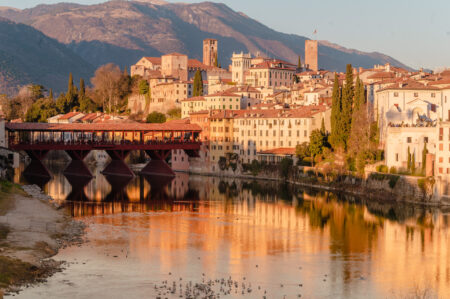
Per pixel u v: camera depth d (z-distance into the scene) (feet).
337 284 302.25
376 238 405.39
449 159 518.78
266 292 286.46
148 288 285.64
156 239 390.21
